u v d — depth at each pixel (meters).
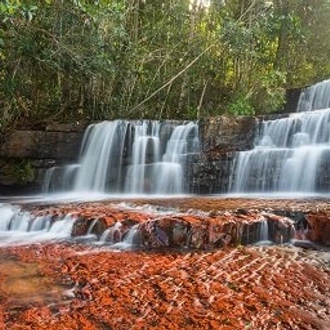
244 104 12.41
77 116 11.79
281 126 9.41
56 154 10.02
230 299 3.35
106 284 3.69
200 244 4.85
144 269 4.09
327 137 8.56
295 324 2.95
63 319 3.03
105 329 2.88
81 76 11.40
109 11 9.55
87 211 6.05
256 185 8.66
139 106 12.22
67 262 4.36
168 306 3.23
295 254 4.59
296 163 8.25
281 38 14.71
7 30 9.29
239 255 4.55
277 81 14.21
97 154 9.93
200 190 8.99
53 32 9.89
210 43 12.94
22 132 9.93
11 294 3.50
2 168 9.88
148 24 12.80
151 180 9.38
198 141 9.54
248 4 13.91
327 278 3.83
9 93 10.34
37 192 9.92
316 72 15.59
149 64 12.79
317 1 14.94
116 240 5.17
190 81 13.18
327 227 4.96
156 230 5.00
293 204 6.36
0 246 5.08
